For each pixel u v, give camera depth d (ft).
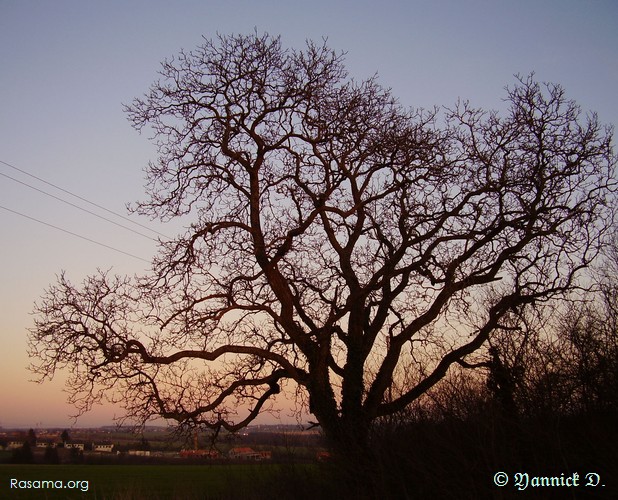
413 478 41.16
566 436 34.83
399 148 58.44
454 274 54.70
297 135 61.21
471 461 37.63
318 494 50.19
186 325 53.01
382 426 46.85
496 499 33.42
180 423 51.49
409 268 55.31
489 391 39.45
